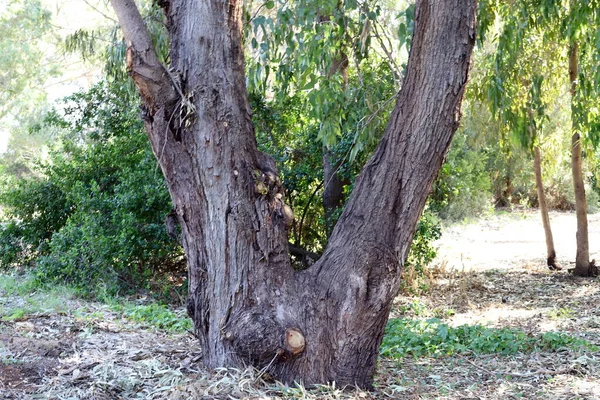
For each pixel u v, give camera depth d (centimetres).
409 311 880
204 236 448
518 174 2262
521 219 2130
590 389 499
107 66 902
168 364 491
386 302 444
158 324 691
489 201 2141
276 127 1007
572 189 2303
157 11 771
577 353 598
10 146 2564
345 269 443
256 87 697
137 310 753
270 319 432
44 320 688
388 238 444
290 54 664
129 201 920
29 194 1105
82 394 432
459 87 430
